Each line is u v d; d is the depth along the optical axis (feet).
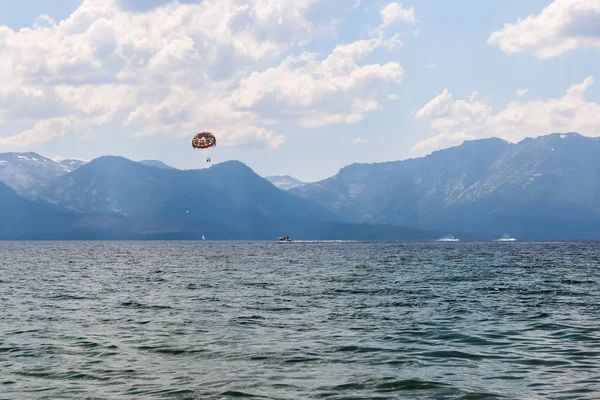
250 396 75.92
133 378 84.79
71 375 86.63
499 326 125.39
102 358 97.30
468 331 119.65
